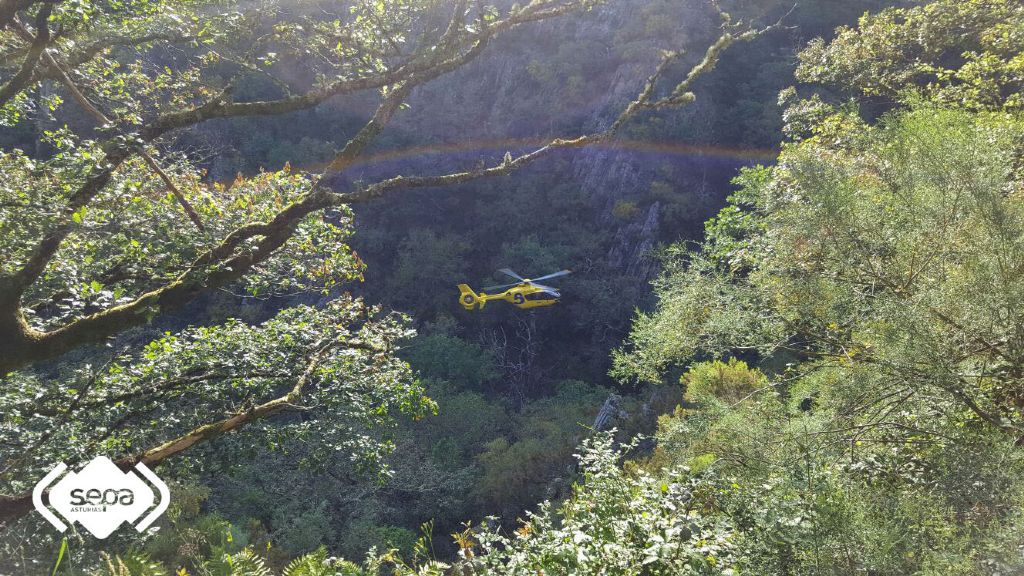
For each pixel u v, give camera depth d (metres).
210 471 7.13
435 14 6.50
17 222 4.62
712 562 3.71
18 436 6.08
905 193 6.13
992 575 3.15
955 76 11.56
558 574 3.54
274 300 36.44
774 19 45.78
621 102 49.62
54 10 5.39
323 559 4.11
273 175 7.86
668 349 8.34
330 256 8.88
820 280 6.09
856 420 5.51
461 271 45.06
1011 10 12.22
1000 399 5.05
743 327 7.04
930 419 4.95
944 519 3.75
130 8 6.57
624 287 42.03
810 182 6.36
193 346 7.45
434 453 24.98
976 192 5.14
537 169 50.94
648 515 3.96
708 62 5.89
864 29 14.80
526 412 33.31
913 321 4.66
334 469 19.62
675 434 6.38
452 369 35.38
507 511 20.03
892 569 3.33
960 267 5.11
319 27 6.72
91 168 4.94
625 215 45.28
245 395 7.57
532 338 42.69
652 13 51.19
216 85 7.36
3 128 19.91
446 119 53.69
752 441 5.44
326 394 7.72
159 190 7.58
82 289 4.99
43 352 4.48
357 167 48.91
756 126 44.78
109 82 7.32
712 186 46.00
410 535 19.47
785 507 3.98
